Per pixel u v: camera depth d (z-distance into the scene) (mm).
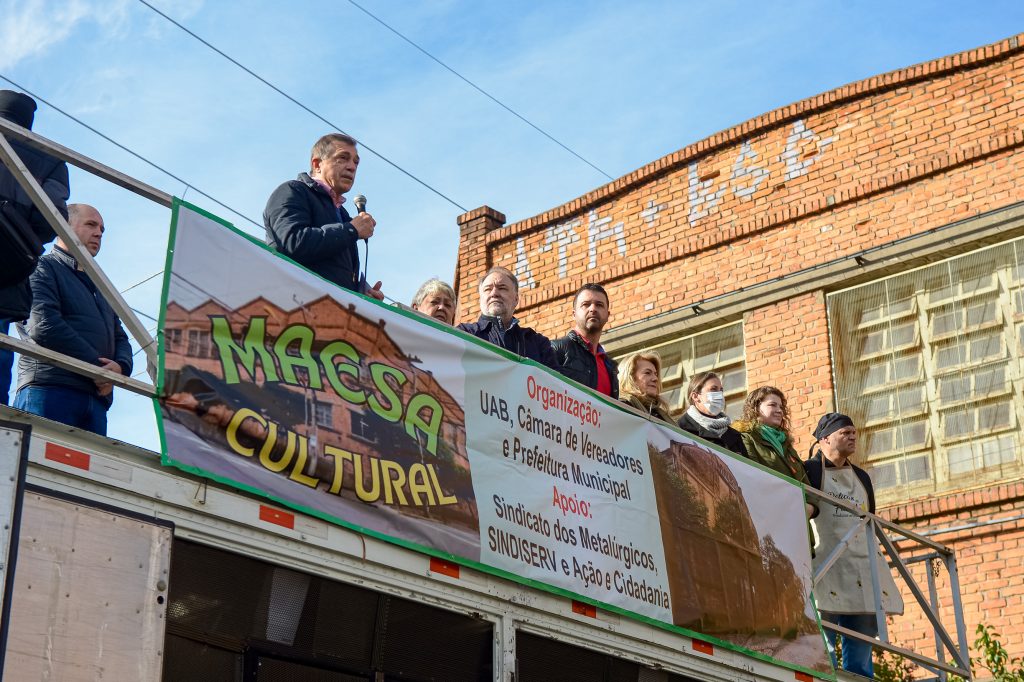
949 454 12977
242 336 5934
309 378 6152
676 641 7656
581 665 7133
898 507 12836
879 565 9562
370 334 6555
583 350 8461
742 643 8078
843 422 9836
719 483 8438
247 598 5754
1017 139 13188
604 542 7383
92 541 5082
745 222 14695
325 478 6023
